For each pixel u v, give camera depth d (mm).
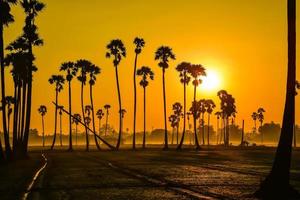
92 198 25812
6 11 55031
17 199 25578
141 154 90125
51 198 25844
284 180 25703
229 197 25906
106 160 66500
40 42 73375
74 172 43938
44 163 59125
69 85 125625
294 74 26141
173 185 32406
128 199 25406
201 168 49281
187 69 125625
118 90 119062
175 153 95625
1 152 54906
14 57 75875
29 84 71938
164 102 122312
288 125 25797
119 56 119438
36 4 71625
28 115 72188
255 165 54625
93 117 124062
